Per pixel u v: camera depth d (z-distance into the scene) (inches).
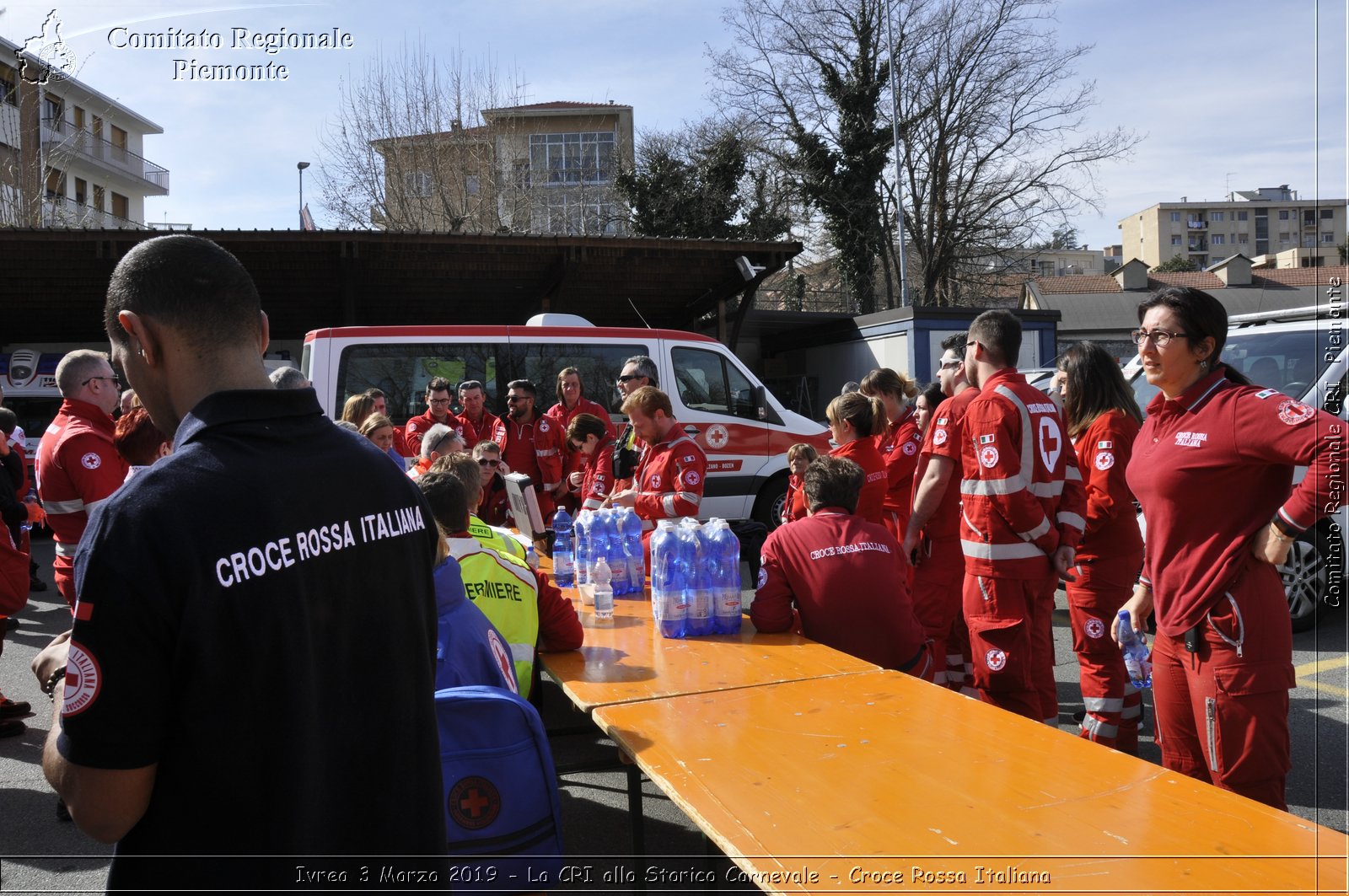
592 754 172.9
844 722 97.7
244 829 47.5
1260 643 95.3
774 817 74.9
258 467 49.9
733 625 139.1
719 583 138.2
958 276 1214.9
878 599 135.8
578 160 1375.5
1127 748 150.1
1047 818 73.7
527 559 160.6
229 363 53.6
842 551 137.9
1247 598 95.7
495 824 90.7
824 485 142.6
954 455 155.6
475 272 587.5
